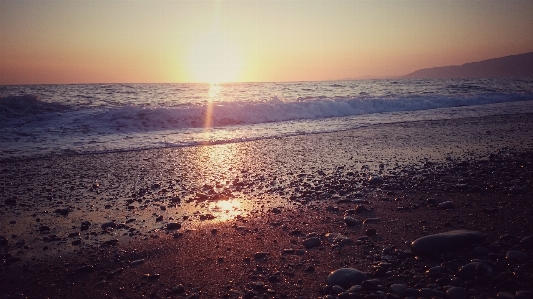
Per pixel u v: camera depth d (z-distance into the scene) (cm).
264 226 549
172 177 862
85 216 609
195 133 1467
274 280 387
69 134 1363
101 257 459
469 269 365
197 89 3750
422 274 378
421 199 647
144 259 451
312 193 712
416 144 1195
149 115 1620
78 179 839
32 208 646
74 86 4069
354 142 1260
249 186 777
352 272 378
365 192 705
